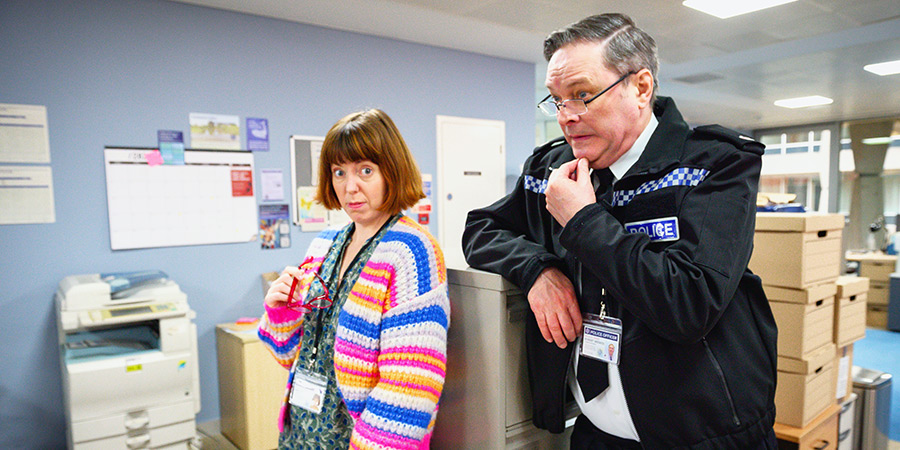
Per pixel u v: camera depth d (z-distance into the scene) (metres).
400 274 0.91
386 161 0.95
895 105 6.41
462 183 4.13
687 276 0.71
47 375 2.63
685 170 0.78
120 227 2.78
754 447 0.80
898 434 2.83
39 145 2.58
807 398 1.54
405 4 3.01
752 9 3.17
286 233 3.30
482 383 0.97
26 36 2.54
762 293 0.84
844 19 3.37
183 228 2.96
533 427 1.01
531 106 4.60
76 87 2.65
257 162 3.18
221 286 3.08
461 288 1.02
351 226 1.09
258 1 2.93
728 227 0.73
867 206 7.48
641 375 0.80
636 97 0.81
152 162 2.85
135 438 2.20
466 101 4.14
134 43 2.79
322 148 1.00
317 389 0.99
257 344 2.69
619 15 0.80
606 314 0.85
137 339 2.47
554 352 0.91
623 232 0.73
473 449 1.00
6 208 2.52
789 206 1.78
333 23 3.35
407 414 0.86
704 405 0.77
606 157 0.85
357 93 3.56
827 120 7.73
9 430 2.56
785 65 4.57
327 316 1.01
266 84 3.20
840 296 1.71
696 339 0.73
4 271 2.52
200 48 2.98
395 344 0.88
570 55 0.78
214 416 3.08
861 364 4.20
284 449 1.05
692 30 3.57
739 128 8.48
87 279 2.49
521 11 3.15
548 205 0.83
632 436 0.88
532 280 0.86
